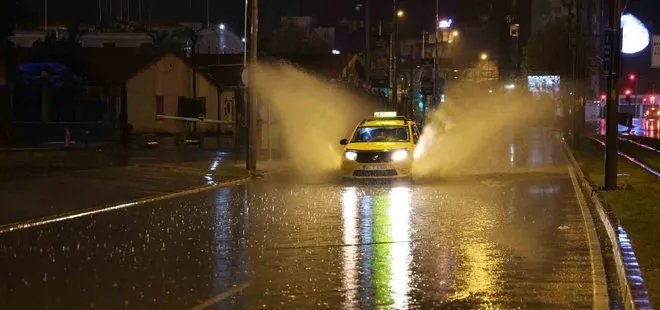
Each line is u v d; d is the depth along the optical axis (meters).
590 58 72.62
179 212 15.91
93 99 50.91
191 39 64.38
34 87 49.09
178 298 8.82
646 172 23.42
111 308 8.39
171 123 50.81
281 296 8.91
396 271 10.18
